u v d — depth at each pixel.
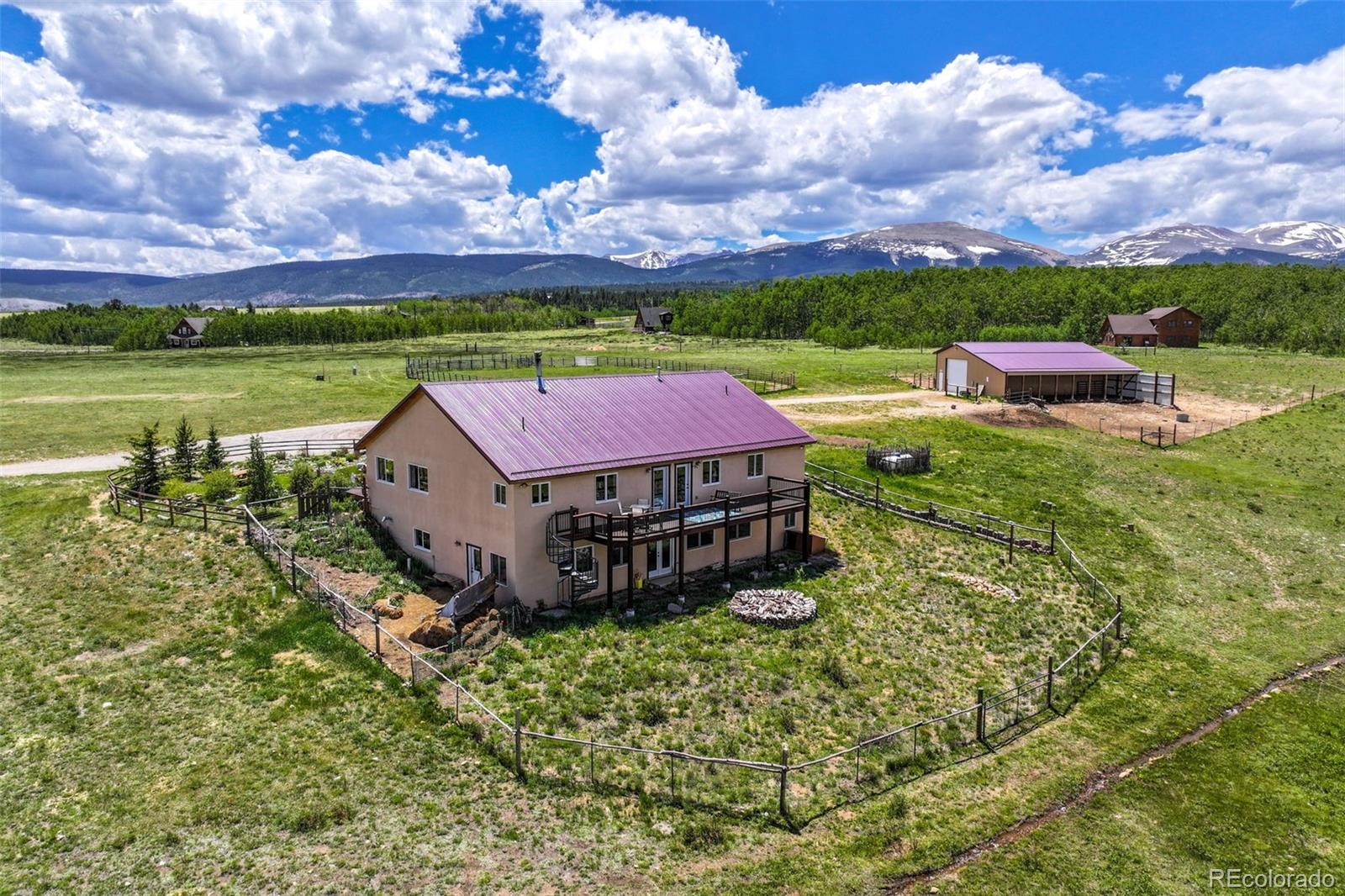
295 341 154.12
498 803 18.50
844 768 20.70
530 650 25.91
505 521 28.33
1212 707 25.33
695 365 98.69
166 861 16.36
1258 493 48.50
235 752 20.06
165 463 44.91
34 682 23.33
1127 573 36.41
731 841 17.66
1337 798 20.70
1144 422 66.69
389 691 22.95
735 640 27.45
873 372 90.69
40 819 17.55
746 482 35.53
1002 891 16.69
